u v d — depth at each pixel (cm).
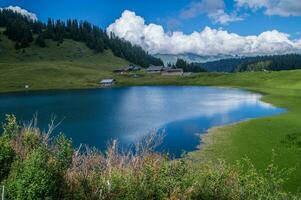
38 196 1151
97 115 8394
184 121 7525
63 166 1377
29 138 1571
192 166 1662
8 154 1391
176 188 1403
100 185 1360
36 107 10088
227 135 5850
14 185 1183
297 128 6034
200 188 1488
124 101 11875
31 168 1188
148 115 8419
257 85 18212
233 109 9538
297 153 4362
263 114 8438
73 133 6162
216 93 14988
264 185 1720
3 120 7425
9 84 19162
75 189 1316
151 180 1418
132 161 1577
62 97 13538
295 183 3306
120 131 6369
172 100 12175
